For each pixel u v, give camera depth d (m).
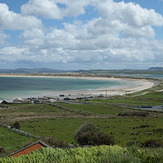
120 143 38.81
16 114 91.81
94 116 85.88
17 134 49.91
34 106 113.44
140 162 7.96
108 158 8.07
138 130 53.59
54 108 109.06
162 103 126.06
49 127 62.62
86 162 8.15
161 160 7.98
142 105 117.00
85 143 35.12
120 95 173.50
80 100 143.25
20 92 196.38
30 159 8.77
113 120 72.94
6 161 8.76
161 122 66.19
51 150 9.36
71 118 80.06
